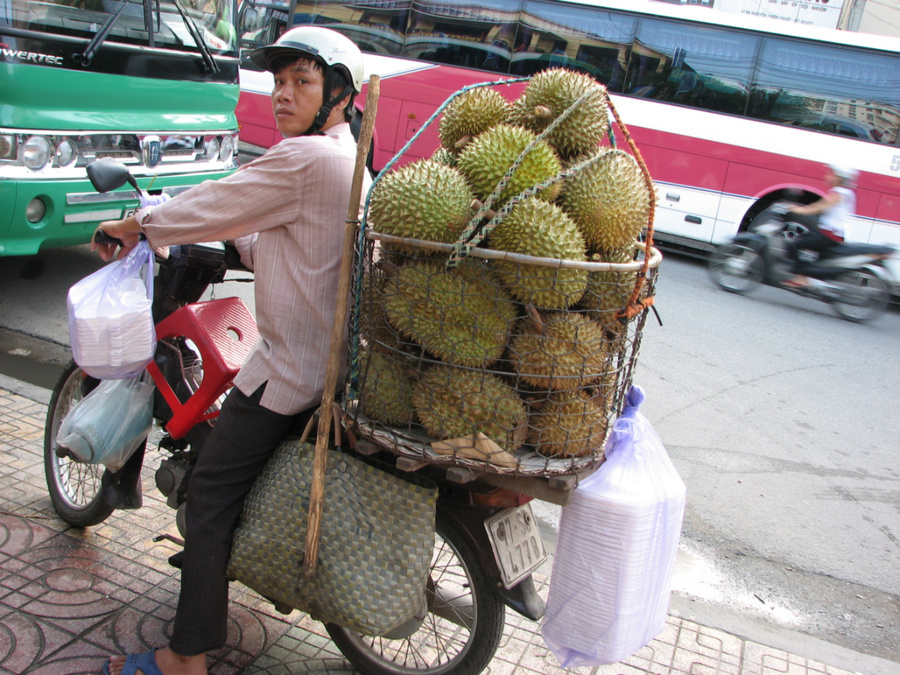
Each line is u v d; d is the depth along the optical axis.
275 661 2.34
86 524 2.73
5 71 4.33
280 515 1.96
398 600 1.89
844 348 6.57
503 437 1.78
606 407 1.91
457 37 9.27
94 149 4.92
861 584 3.29
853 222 8.59
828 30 8.40
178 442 2.54
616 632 1.91
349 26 9.51
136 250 2.25
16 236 4.62
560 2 9.02
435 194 1.72
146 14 5.11
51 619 2.34
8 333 4.61
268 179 1.88
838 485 4.12
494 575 2.07
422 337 1.77
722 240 9.12
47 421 2.80
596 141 2.00
